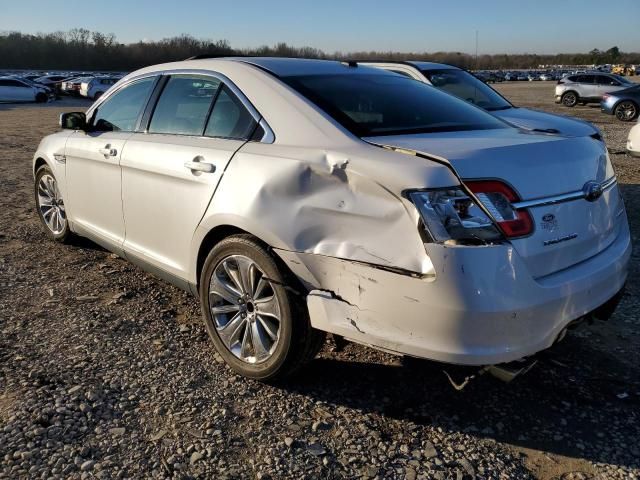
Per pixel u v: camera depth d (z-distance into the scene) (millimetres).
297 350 2902
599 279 2762
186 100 3703
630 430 2795
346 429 2771
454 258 2340
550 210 2580
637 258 5137
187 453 2576
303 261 2748
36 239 5598
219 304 3283
